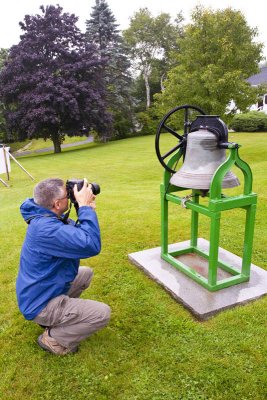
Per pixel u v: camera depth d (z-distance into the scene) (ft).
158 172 32.09
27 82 66.33
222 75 30.94
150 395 6.06
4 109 77.00
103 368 6.70
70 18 70.90
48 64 67.87
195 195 9.81
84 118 70.08
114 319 8.18
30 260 6.45
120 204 18.48
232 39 30.66
